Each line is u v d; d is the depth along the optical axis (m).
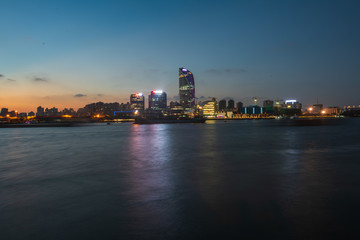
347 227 5.48
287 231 5.32
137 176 11.01
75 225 5.76
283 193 8.10
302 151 20.05
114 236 5.20
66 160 16.11
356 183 9.38
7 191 8.69
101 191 8.59
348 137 36.94
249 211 6.50
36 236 5.25
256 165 13.70
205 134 48.16
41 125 140.88
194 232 5.33
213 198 7.64
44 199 7.72
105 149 22.75
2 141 34.72
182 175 11.17
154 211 6.58
